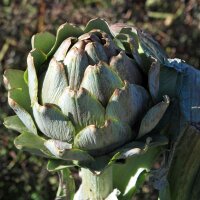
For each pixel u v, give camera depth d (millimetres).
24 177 1051
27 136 603
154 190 1002
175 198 671
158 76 585
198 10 1131
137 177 650
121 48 602
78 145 578
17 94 605
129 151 574
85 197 654
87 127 563
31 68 586
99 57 579
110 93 572
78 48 577
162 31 1114
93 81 569
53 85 580
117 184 656
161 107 571
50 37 609
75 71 575
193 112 639
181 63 653
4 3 1179
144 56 596
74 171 994
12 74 617
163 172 646
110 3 1134
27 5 1120
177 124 639
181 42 1114
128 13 1105
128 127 577
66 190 671
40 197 1047
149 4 1135
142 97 582
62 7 1100
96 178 639
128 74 582
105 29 615
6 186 1057
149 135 607
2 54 1119
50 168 600
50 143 577
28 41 1110
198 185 669
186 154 662
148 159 650
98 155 589
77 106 567
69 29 604
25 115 592
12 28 1112
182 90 642
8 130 1049
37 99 587
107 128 563
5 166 1054
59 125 574
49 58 601
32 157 1052
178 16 1127
